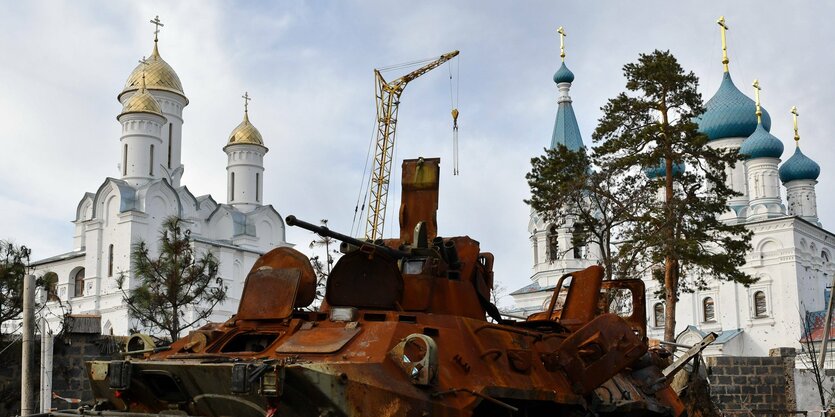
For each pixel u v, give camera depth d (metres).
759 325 71.25
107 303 67.88
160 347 11.73
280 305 11.45
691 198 36.72
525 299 73.25
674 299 36.59
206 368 9.92
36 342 22.55
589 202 44.25
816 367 31.95
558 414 12.39
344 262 11.70
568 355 12.53
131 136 71.19
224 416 10.30
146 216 68.88
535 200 39.41
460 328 11.40
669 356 16.45
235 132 78.38
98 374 11.08
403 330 10.49
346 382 9.34
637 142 36.50
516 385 11.35
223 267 69.25
